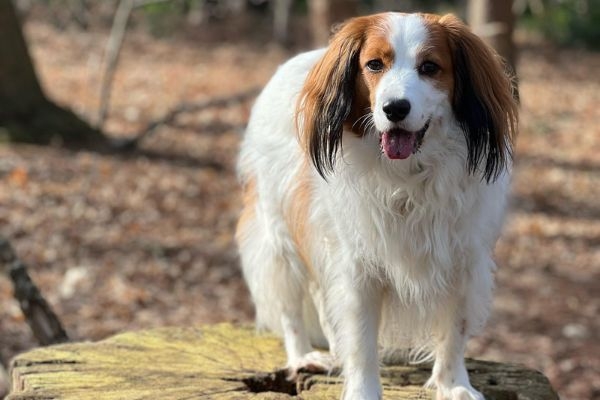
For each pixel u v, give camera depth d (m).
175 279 10.76
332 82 4.48
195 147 15.84
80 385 4.99
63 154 14.65
